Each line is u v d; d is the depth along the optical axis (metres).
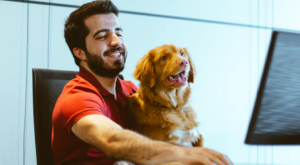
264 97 3.69
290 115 3.73
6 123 2.81
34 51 2.94
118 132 0.83
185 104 1.45
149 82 1.37
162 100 1.35
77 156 1.08
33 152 2.87
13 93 2.86
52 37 3.00
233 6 3.63
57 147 1.12
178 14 3.40
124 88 1.50
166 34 3.34
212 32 3.54
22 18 2.93
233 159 3.52
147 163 0.76
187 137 1.34
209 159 0.67
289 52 3.81
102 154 1.14
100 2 1.25
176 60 1.36
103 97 1.18
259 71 3.71
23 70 2.90
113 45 1.22
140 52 3.23
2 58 2.85
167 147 0.74
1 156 2.78
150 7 3.29
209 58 3.52
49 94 1.31
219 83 3.54
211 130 3.47
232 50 3.61
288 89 3.77
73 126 0.95
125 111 1.34
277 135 3.67
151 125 1.31
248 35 3.68
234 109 3.57
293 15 3.85
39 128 1.24
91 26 1.22
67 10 3.04
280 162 3.66
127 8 3.21
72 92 1.07
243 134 3.58
